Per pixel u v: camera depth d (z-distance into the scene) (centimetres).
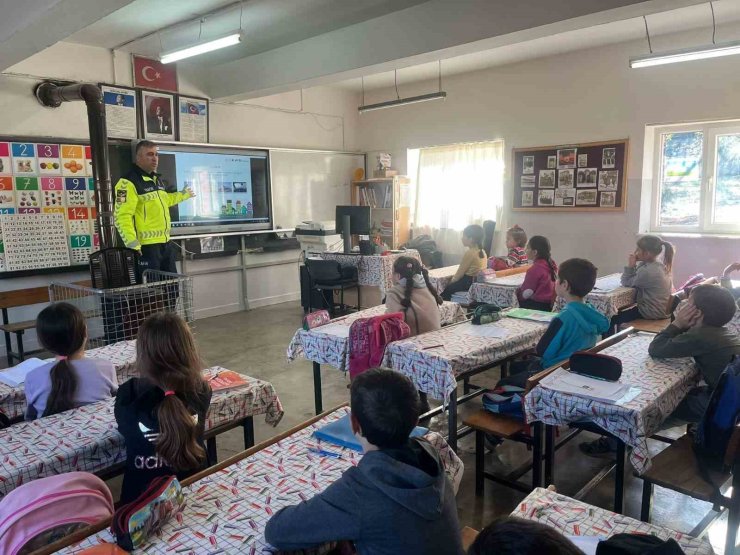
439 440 167
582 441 315
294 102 757
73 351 215
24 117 510
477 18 421
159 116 608
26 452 172
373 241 659
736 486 182
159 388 166
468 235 520
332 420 188
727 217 571
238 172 678
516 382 276
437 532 115
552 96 652
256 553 120
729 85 531
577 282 268
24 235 511
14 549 126
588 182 634
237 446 324
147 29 513
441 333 304
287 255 752
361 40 500
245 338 565
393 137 820
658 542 96
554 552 71
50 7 315
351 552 132
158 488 129
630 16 370
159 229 500
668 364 243
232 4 457
